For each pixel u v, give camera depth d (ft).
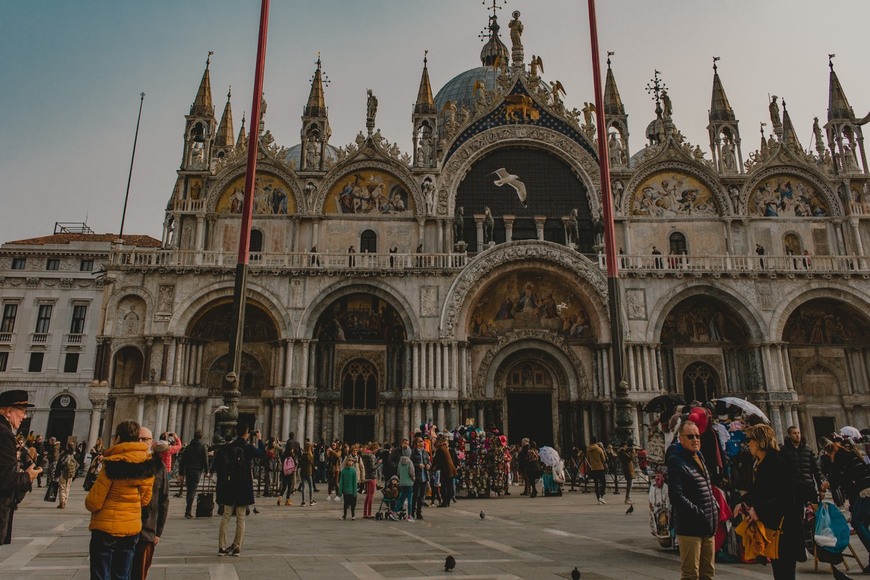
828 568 44.98
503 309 154.20
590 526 63.93
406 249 160.66
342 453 100.42
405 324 146.51
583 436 146.30
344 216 161.27
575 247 155.43
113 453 28.09
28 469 31.96
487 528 62.44
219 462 44.93
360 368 152.35
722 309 155.02
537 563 41.50
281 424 139.54
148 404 138.92
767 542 32.76
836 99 172.45
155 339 141.90
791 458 42.01
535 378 154.30
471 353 150.82
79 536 53.78
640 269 148.97
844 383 154.92
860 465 44.93
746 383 152.25
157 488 32.71
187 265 145.79
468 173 167.32
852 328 157.17
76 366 218.59
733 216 162.40
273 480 105.81
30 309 221.05
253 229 160.25
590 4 111.65
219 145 201.87
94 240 235.81
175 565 39.58
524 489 111.96
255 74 101.96
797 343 156.25
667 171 166.81
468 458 100.94
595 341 147.95
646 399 142.82
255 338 152.25
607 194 103.40
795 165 166.91
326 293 146.82
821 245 163.43
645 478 119.03
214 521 69.26
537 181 167.43
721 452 48.83
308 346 144.56
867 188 166.91
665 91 186.50
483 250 156.25
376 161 164.25
